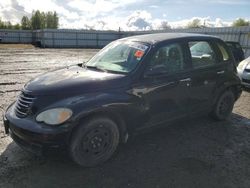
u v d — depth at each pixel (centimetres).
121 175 329
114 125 356
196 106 465
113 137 359
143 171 339
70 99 324
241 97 747
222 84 502
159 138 440
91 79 354
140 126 388
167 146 412
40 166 342
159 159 370
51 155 317
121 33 4666
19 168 335
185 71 433
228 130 488
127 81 366
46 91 330
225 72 506
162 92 401
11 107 371
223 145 423
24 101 341
